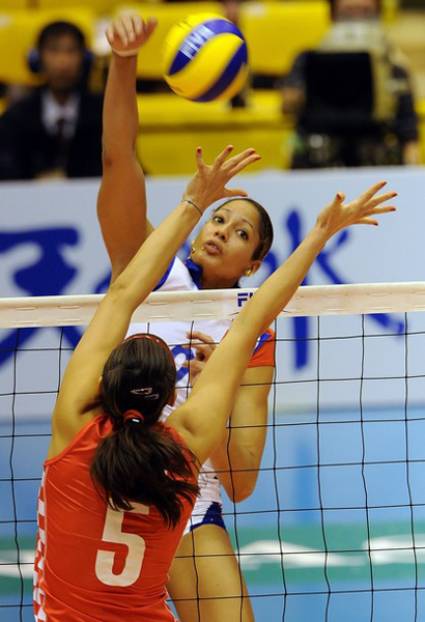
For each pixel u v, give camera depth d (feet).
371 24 83.46
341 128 81.97
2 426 68.74
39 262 71.46
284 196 71.00
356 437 65.62
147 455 26.07
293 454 63.31
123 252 37.06
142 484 26.13
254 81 102.37
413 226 70.90
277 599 45.93
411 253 70.79
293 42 102.06
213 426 27.81
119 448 26.13
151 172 86.38
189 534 34.47
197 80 37.29
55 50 79.61
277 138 85.15
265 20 102.12
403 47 125.80
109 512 26.89
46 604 27.48
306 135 82.12
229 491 37.06
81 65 80.48
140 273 29.63
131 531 26.99
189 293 35.04
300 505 56.34
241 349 28.73
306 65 81.56
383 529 53.21
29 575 48.08
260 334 29.45
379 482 58.95
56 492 27.22
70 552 27.04
